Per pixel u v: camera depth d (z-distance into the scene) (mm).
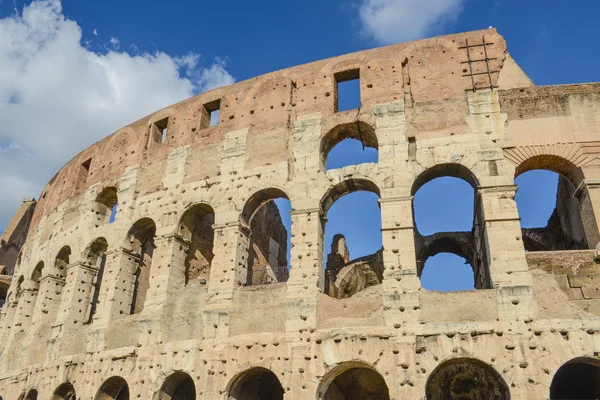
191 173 38500
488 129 32250
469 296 28047
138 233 40312
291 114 37250
